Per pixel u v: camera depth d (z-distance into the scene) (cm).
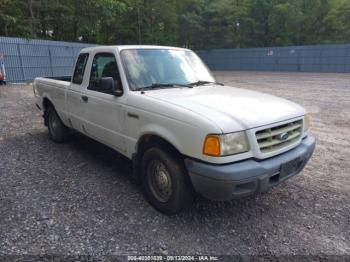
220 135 275
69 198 371
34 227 310
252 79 2212
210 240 296
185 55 468
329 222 330
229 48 3762
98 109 423
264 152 300
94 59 446
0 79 1622
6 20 1975
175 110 309
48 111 603
